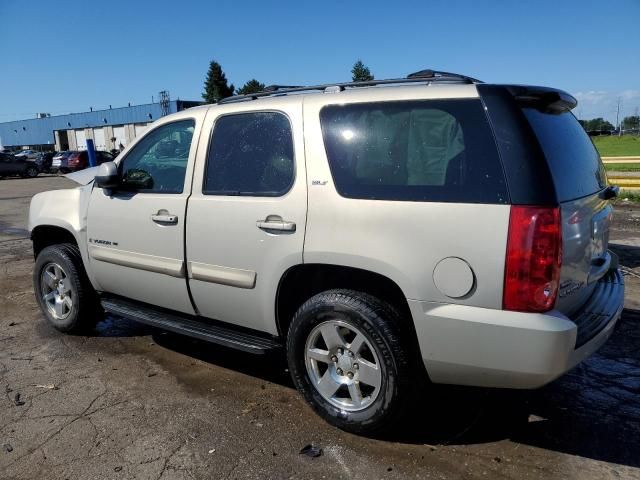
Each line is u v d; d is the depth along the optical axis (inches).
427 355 109.4
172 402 140.1
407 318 115.9
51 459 115.8
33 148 3174.2
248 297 134.2
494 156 102.3
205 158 142.9
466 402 137.9
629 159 683.4
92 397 143.6
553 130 114.4
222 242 135.9
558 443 119.2
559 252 99.7
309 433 124.2
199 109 149.9
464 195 103.7
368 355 119.7
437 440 120.8
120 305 170.4
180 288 148.6
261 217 128.2
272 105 132.3
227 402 139.7
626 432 123.3
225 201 135.5
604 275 139.6
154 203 151.0
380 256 110.7
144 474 110.0
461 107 107.5
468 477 107.7
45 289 195.2
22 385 151.4
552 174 102.3
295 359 127.6
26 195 799.7
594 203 121.0
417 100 112.8
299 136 125.5
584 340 105.2
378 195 112.7
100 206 167.6
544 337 97.7
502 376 104.0
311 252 119.7
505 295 100.0
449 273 104.0
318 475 108.7
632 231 350.3
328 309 119.5
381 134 115.8
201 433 124.7
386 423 116.4
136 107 2469.2
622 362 160.4
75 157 1330.0
